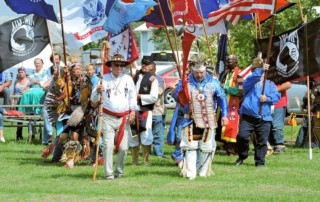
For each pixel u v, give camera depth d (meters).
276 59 24.92
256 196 18.50
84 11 27.44
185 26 21.70
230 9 26.47
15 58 26.05
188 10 26.41
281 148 28.36
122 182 20.72
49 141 30.22
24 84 34.28
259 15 28.50
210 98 21.53
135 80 24.66
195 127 21.55
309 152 26.69
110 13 23.44
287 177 21.52
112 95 21.16
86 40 27.45
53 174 22.27
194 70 21.58
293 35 24.69
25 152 28.05
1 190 19.42
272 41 25.00
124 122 21.27
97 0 27.36
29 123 31.66
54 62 25.41
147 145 24.45
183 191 19.22
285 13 44.84
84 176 21.88
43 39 26.20
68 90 24.38
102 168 23.59
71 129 24.06
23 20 26.12
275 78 24.94
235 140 25.19
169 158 26.55
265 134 23.89
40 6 25.38
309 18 45.47
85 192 19.05
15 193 18.98
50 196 18.44
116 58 21.17
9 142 31.80
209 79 21.73
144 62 24.52
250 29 46.06
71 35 27.38
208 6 28.88
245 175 21.94
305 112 30.31
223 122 21.83
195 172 21.41
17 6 25.44
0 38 26.03
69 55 26.33
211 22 26.72
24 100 32.41
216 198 18.27
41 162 25.17
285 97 28.36
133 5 23.33
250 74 24.33
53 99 25.05
